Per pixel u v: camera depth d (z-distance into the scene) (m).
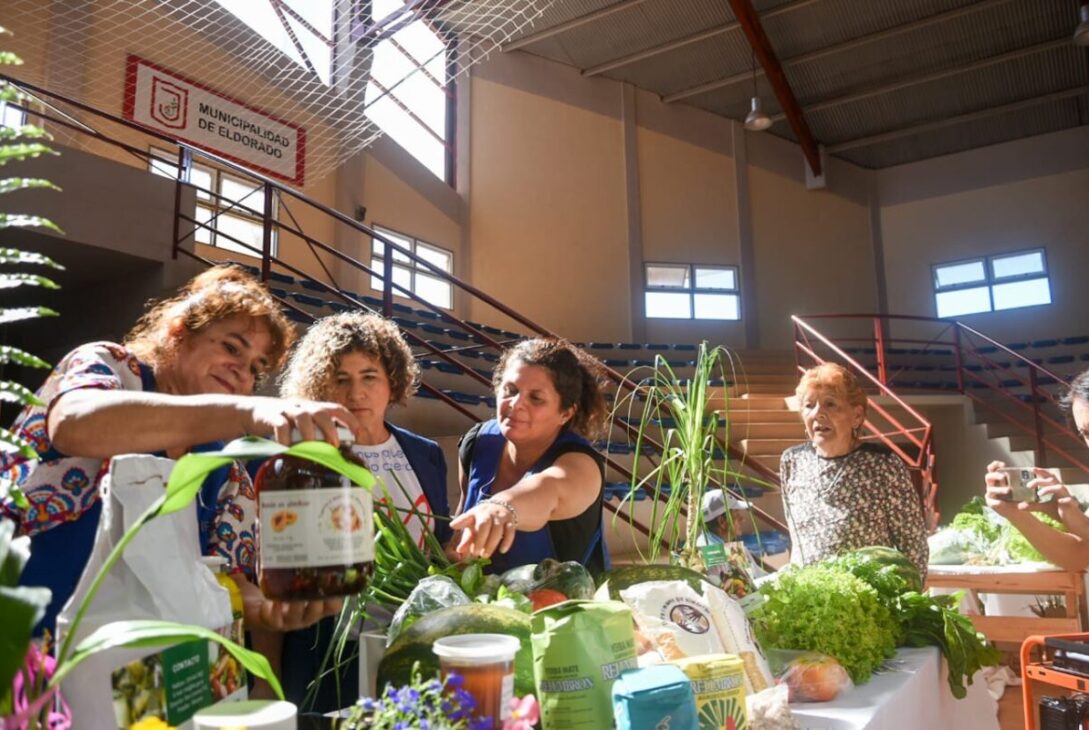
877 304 12.73
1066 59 10.91
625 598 1.28
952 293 12.39
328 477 0.84
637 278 11.93
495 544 1.21
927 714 1.58
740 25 10.71
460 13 10.46
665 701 0.84
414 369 1.92
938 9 10.33
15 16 6.40
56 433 0.99
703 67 11.93
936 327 12.41
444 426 6.17
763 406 8.13
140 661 0.77
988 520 4.03
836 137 12.85
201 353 1.26
